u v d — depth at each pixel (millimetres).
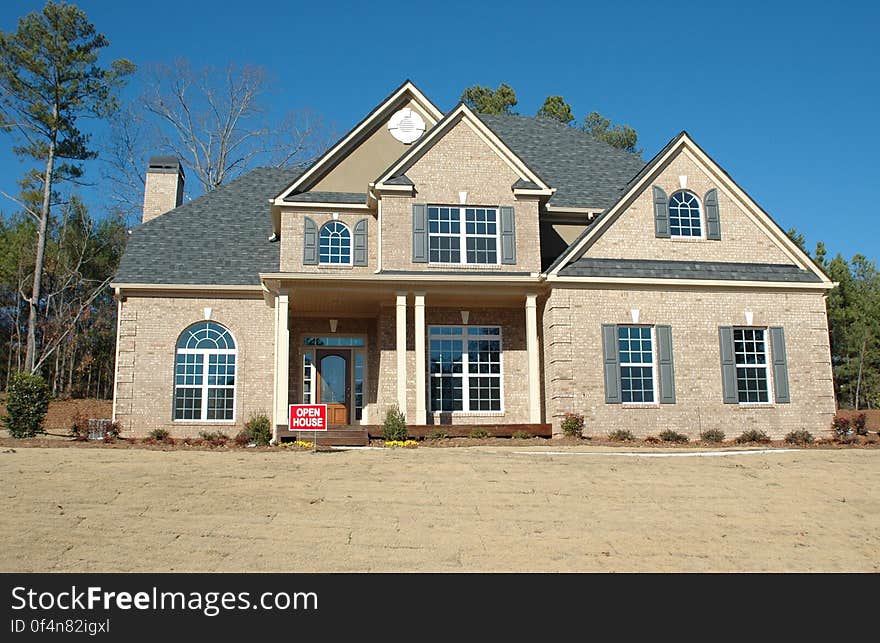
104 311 47406
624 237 23203
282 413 20875
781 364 22875
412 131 25734
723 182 24094
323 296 22516
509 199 23516
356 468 15602
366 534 11633
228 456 16969
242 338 24375
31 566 10273
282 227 24359
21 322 46344
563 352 21797
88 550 10820
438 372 23578
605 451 18609
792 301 23328
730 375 22516
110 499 13047
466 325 23953
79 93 41062
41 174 41438
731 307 22953
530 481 14750
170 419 23641
